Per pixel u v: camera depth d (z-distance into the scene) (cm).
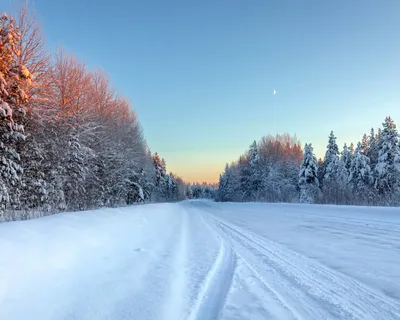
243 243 925
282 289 475
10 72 1087
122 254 604
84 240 553
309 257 715
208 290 466
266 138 6272
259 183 5734
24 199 1448
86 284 421
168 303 397
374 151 4800
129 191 3048
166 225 1230
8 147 1217
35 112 1394
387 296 445
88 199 1961
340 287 486
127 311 364
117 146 2577
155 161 6444
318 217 1788
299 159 5922
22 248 405
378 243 891
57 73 1753
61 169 1670
